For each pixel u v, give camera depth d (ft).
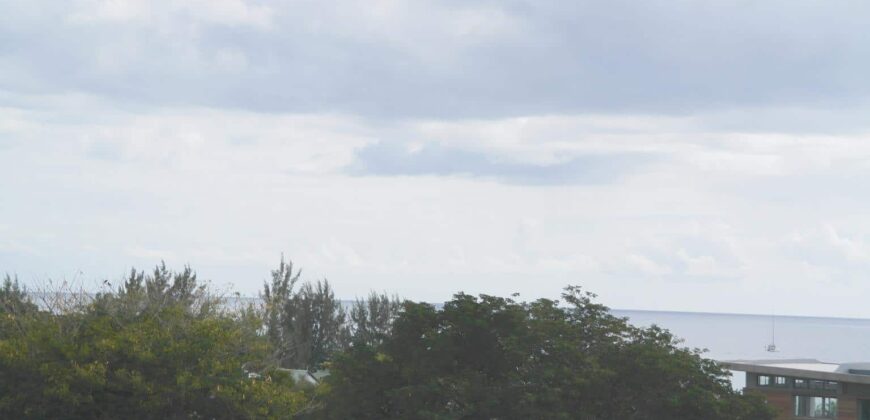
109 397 104.99
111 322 116.47
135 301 124.88
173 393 106.11
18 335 115.03
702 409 137.90
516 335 140.87
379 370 139.85
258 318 131.13
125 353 106.93
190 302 131.64
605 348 145.89
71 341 108.78
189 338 112.98
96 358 106.11
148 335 110.32
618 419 139.74
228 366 111.04
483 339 141.38
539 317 148.25
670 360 141.38
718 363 157.99
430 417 129.70
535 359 141.90
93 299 123.03
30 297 126.21
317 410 139.85
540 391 134.92
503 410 134.00
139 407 105.60
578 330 149.38
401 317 145.28
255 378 115.03
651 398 138.82
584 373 137.39
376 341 155.02
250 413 108.68
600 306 153.89
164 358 107.96
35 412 103.30
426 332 141.90
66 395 101.81
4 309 123.54
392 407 140.67
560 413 131.34
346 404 139.44
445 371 139.03
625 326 153.07
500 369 140.87
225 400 108.17
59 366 103.60
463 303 144.36
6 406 102.89
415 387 133.69
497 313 142.41
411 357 142.00
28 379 104.63
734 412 141.28
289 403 113.19
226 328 119.14
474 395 132.87
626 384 140.67
